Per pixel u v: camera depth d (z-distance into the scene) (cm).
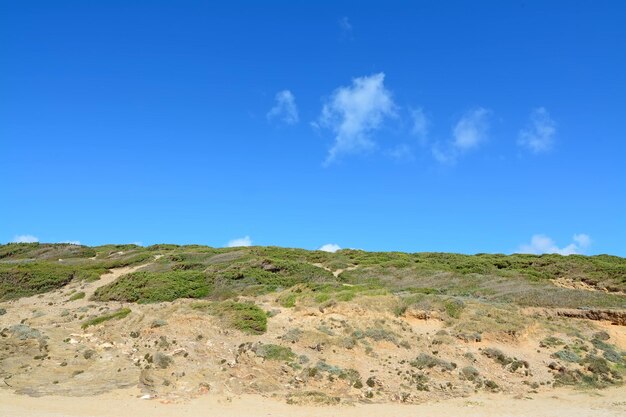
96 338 2850
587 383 2539
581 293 3988
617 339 3184
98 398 2020
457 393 2309
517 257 6550
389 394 2234
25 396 2016
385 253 7156
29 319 3628
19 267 5491
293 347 2617
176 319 2919
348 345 2648
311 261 6512
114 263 6256
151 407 1941
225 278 4722
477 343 2880
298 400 2092
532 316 3494
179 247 8088
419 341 2853
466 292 4394
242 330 2781
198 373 2294
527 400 2255
